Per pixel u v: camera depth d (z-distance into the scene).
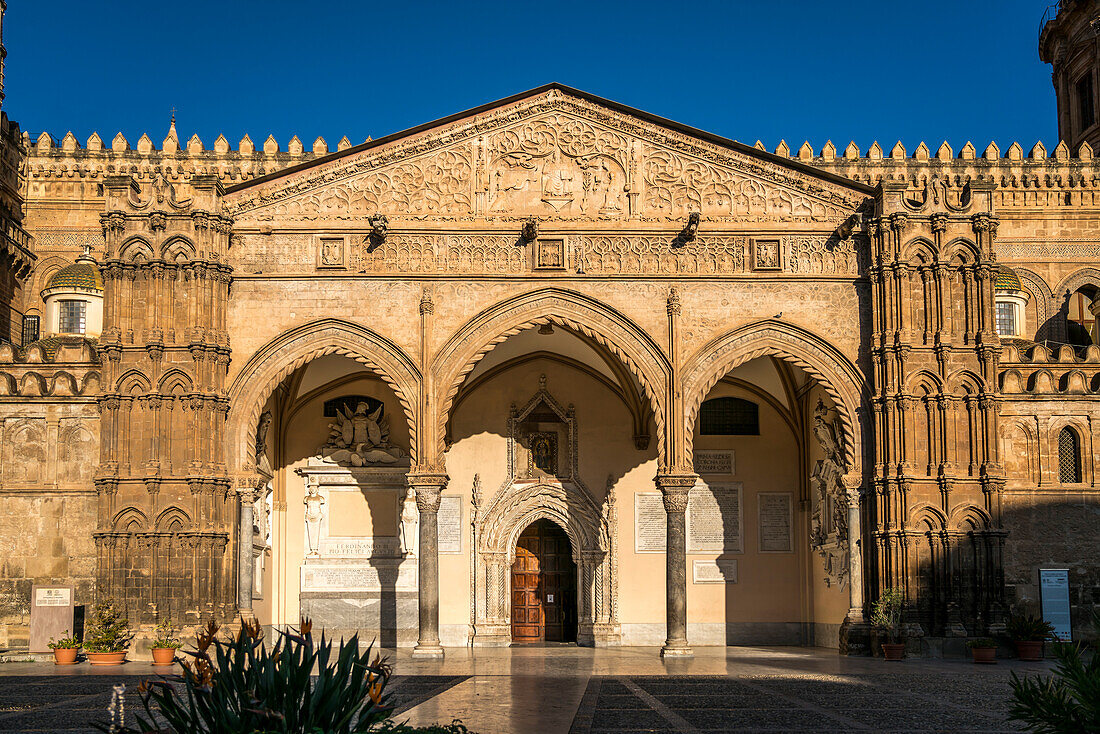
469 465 50.53
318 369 48.88
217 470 41.31
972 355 42.19
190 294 41.75
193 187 42.47
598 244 43.22
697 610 50.06
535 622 50.66
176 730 14.04
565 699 26.16
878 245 42.97
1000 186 59.09
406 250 43.09
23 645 41.66
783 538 50.91
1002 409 44.12
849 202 43.69
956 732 20.58
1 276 55.03
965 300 42.59
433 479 41.50
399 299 42.78
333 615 49.62
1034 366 45.75
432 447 41.81
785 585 50.59
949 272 42.69
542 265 42.94
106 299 41.66
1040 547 43.34
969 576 41.28
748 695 27.22
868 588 41.81
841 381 42.72
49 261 58.16
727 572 50.41
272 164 59.34
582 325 42.75
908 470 41.47
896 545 41.34
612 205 43.62
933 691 28.30
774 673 33.69
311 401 51.06
